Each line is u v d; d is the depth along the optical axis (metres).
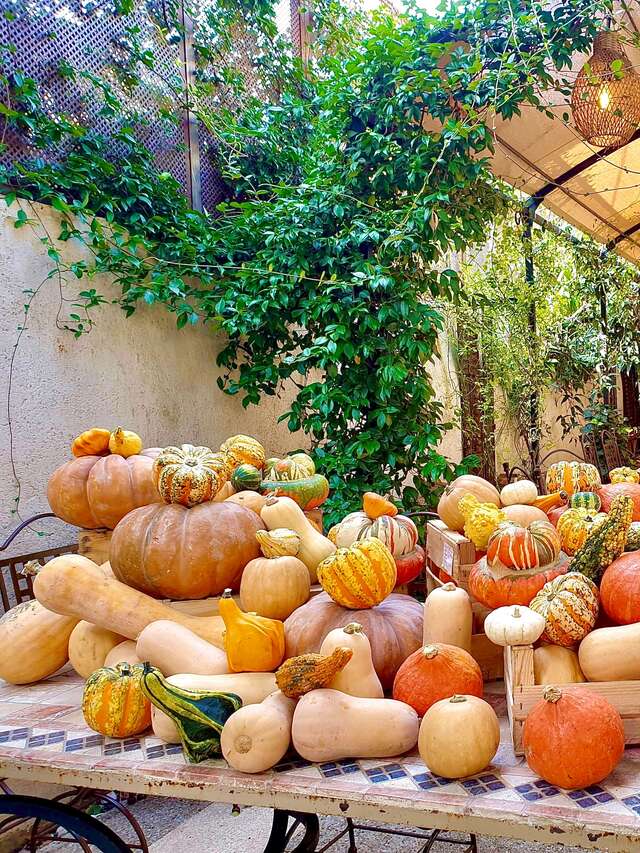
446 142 3.49
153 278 3.51
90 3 3.50
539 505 1.79
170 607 1.67
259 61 4.61
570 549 1.55
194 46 4.16
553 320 6.54
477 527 1.52
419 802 1.01
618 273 6.92
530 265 6.03
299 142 4.76
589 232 6.31
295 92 4.86
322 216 3.98
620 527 1.30
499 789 1.04
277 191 4.09
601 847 0.94
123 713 1.29
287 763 1.17
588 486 1.81
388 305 3.82
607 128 3.90
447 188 3.75
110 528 2.32
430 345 4.04
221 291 3.95
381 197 4.04
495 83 3.45
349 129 3.94
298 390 4.97
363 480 3.95
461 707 1.10
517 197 5.27
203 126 4.28
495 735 1.10
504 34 3.51
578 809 0.97
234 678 1.32
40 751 1.26
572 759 1.00
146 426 3.65
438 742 1.07
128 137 3.58
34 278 3.06
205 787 1.13
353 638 1.27
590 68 3.64
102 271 3.39
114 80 3.64
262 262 3.96
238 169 4.28
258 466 2.35
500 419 6.12
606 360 6.94
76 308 3.26
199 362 4.07
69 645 1.62
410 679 1.25
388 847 2.37
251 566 1.62
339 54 4.88
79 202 3.24
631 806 0.98
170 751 1.24
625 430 7.23
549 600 1.23
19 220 2.96
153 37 3.89
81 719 1.42
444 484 4.12
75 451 2.37
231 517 1.76
